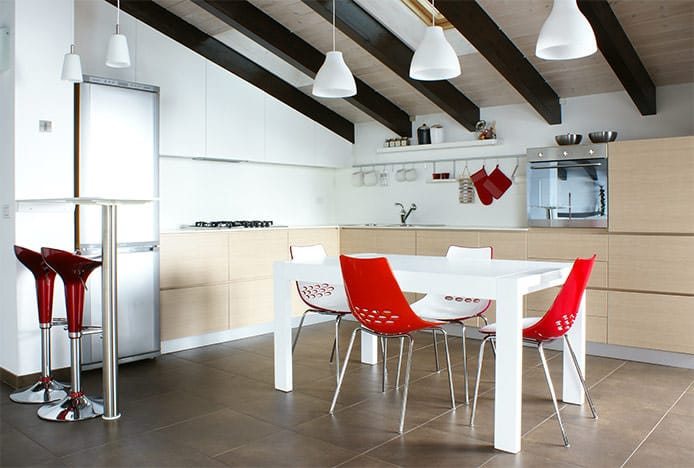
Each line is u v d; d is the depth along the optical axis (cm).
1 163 381
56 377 389
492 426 300
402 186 638
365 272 296
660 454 264
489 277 277
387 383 378
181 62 497
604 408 328
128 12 467
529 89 487
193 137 508
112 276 311
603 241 450
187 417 315
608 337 449
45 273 345
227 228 510
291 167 642
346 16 449
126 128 420
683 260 416
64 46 385
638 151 436
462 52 491
